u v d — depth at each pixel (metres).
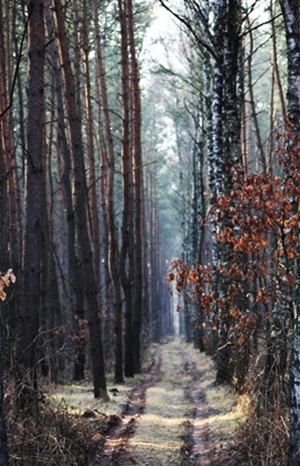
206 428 11.45
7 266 14.72
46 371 16.08
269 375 9.15
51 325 19.20
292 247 8.79
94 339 14.48
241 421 10.86
